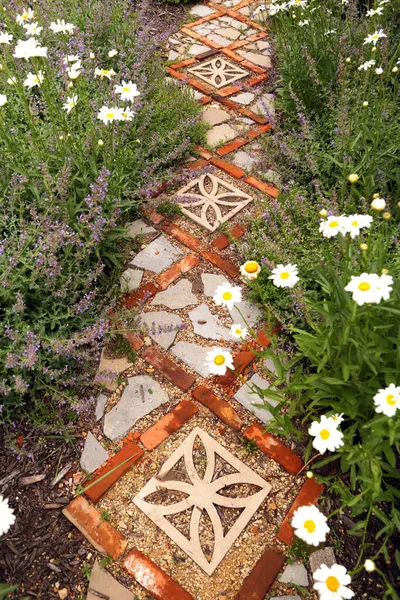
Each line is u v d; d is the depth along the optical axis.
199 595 1.39
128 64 2.90
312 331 1.87
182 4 3.94
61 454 1.64
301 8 2.82
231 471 1.60
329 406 1.68
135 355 1.87
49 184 1.91
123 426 1.69
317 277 1.91
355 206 2.15
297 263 2.00
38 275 1.72
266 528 1.50
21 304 1.62
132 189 2.33
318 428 1.31
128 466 1.60
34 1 2.53
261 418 1.71
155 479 1.58
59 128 2.28
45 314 1.79
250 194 2.46
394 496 1.54
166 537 1.48
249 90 3.08
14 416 1.68
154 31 3.59
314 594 1.39
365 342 1.38
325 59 2.69
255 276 1.46
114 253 2.06
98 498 1.54
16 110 2.31
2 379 1.64
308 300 1.59
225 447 1.66
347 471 1.59
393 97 2.52
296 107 2.71
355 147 2.28
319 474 1.59
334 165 2.40
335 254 1.89
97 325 1.73
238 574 1.42
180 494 1.56
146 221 2.32
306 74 2.69
